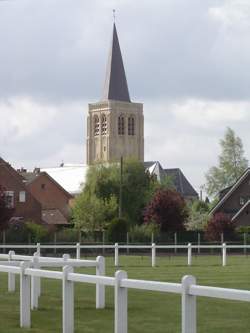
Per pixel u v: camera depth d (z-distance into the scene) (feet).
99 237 219.61
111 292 72.74
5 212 212.02
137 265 134.62
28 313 49.34
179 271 112.16
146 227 226.99
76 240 212.84
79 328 48.14
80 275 44.01
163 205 244.22
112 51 619.26
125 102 630.74
